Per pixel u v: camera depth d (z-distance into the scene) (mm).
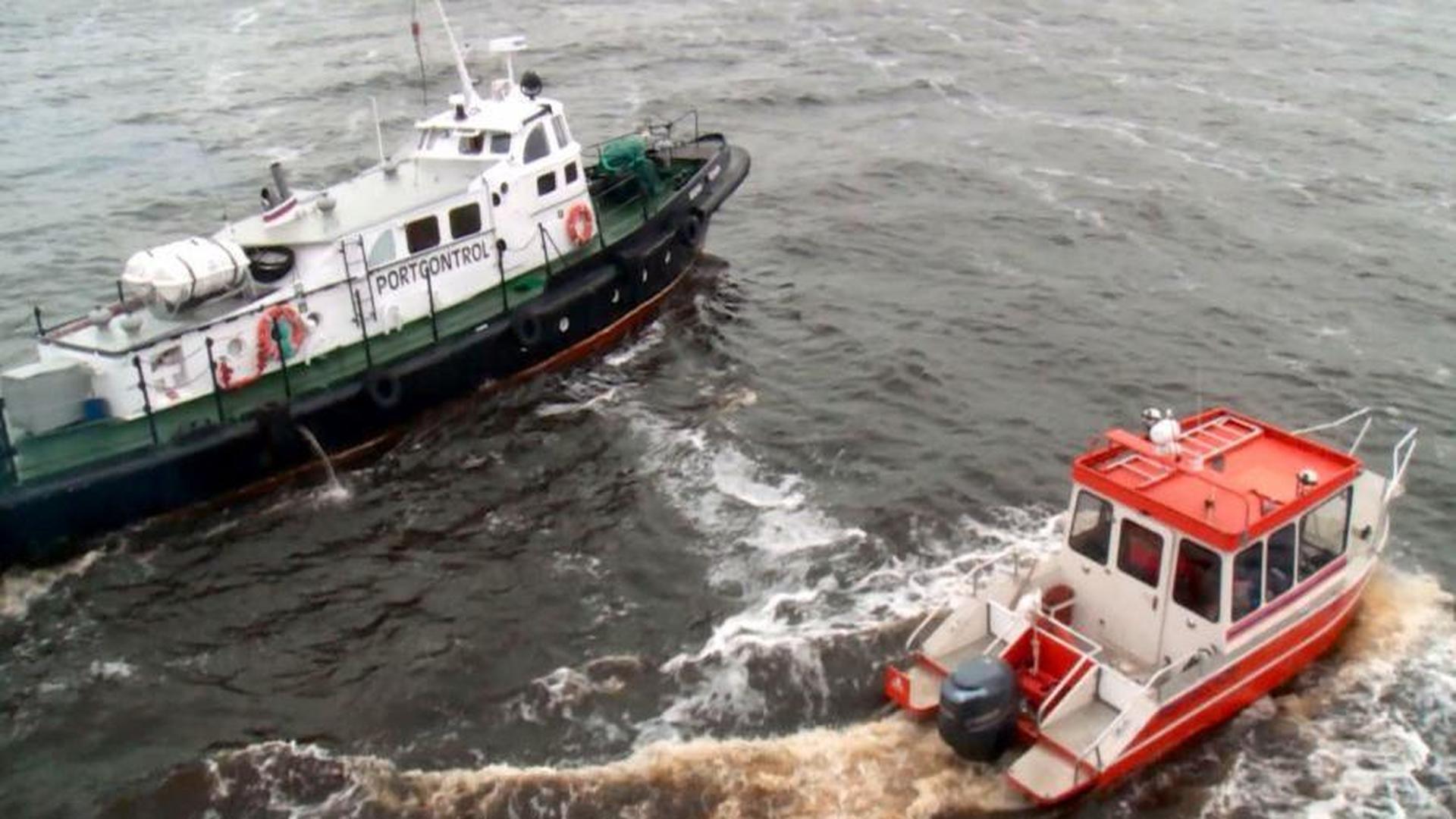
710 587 19078
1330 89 47688
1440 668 16688
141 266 22016
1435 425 23906
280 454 22094
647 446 23359
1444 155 40219
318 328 23516
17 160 44312
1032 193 36938
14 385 20891
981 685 14188
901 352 26688
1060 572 16203
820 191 37281
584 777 15195
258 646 18391
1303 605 15898
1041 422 23812
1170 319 28438
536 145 26312
